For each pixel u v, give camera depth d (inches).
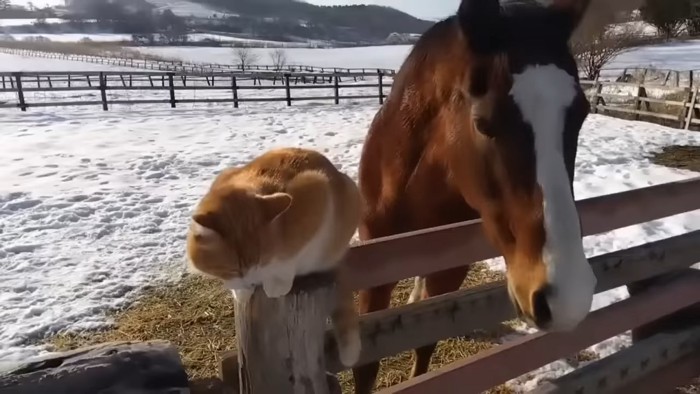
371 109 683.4
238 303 59.6
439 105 97.0
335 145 444.8
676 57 1026.1
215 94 914.1
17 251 234.1
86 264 222.4
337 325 65.7
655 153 403.2
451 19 99.6
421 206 108.2
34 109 651.5
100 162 383.6
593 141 440.1
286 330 59.0
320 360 61.5
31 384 52.1
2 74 621.0
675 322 130.0
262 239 54.8
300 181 60.2
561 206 68.0
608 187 315.6
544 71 72.1
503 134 72.4
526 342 98.3
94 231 257.6
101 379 54.2
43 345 166.2
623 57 1055.6
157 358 57.8
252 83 1170.6
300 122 568.7
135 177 351.3
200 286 203.9
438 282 118.2
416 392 83.4
